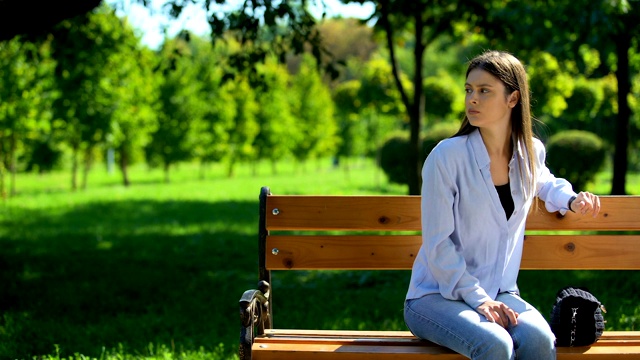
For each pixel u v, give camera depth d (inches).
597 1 358.0
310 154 1567.4
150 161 1258.6
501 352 112.6
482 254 128.8
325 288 302.8
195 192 940.0
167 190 983.0
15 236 483.2
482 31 386.3
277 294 289.9
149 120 1064.2
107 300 275.1
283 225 147.1
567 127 1375.5
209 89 1238.9
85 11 265.1
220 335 224.4
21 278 319.6
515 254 133.2
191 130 1194.0
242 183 1168.2
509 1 406.9
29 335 218.4
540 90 742.5
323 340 131.4
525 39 414.9
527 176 128.4
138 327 231.6
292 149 1549.0
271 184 1131.9
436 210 125.6
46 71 764.0
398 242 147.2
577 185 810.8
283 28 336.5
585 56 658.8
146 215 622.8
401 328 227.0
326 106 1551.4
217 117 1280.8
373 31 465.4
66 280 317.1
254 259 386.3
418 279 131.2
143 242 450.0
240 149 1392.7
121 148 1074.1
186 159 1206.3
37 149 1131.3
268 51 336.2
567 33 402.9
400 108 960.3
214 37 322.0
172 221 572.7
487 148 129.3
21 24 257.9
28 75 762.2
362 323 233.9
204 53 1165.1
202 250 414.9
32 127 829.2
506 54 129.2
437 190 125.9
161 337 219.0
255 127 1398.9
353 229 147.2
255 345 127.1
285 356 125.0
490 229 127.7
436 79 1019.3
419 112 413.1
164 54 375.2
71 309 259.4
